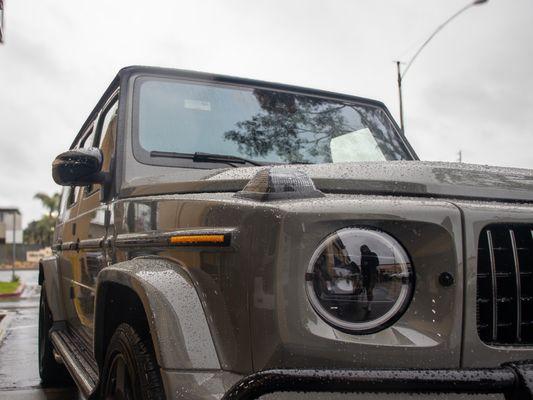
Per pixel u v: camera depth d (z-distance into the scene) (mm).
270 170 1935
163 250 2250
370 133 3660
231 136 3141
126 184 2832
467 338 1718
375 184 1970
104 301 2555
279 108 3443
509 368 1578
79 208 4004
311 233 1700
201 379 1776
